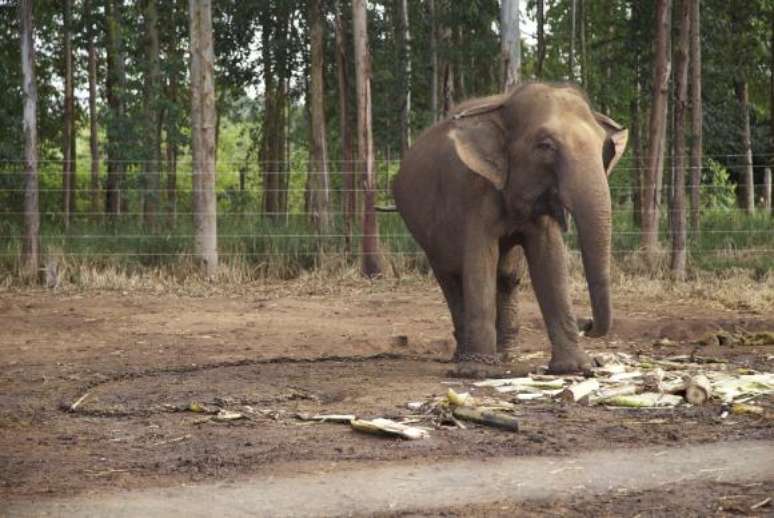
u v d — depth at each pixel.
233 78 25.47
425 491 5.18
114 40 21.98
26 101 17.34
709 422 6.79
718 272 16.98
